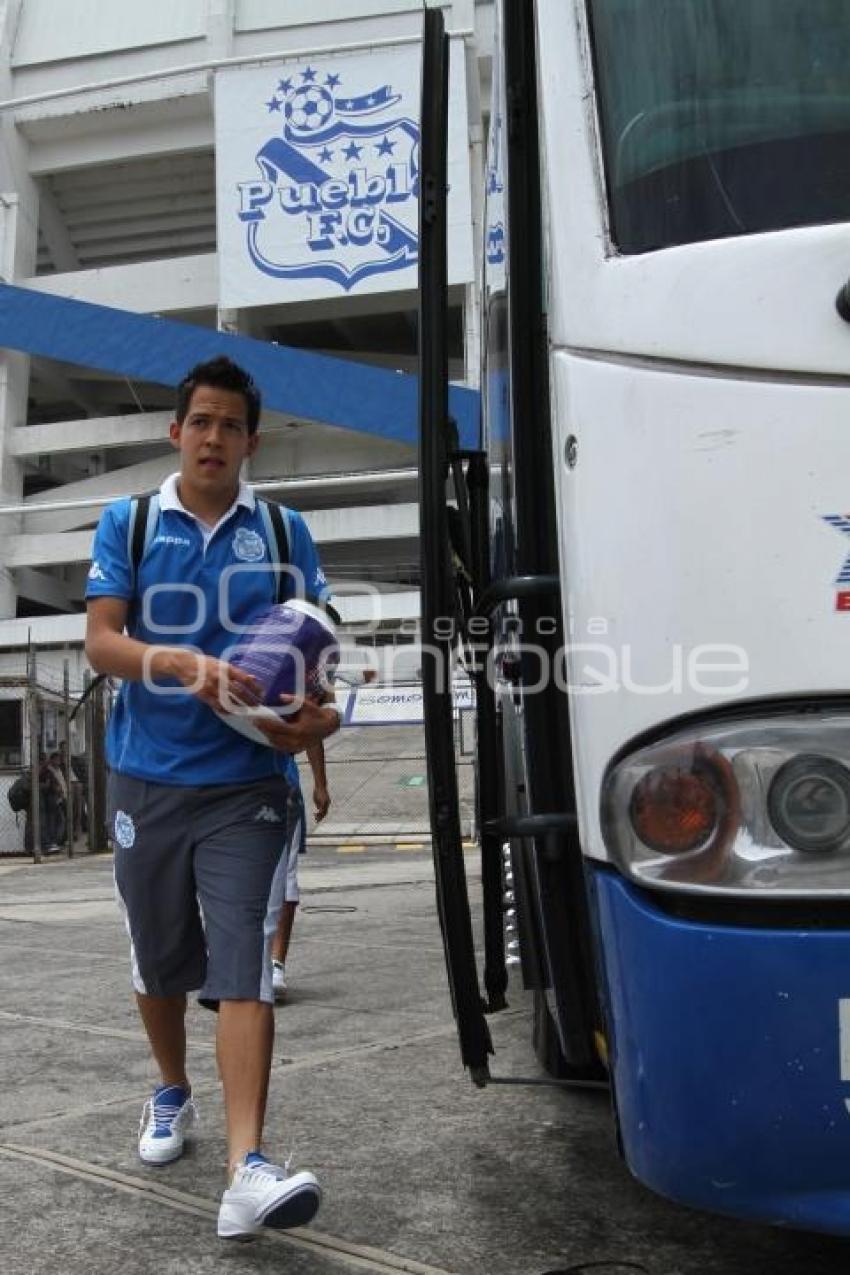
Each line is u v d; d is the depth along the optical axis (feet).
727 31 6.68
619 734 5.86
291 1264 8.02
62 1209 9.07
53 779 52.29
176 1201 9.21
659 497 5.83
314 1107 11.66
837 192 6.17
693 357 5.89
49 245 136.26
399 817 61.52
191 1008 16.55
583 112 6.73
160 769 9.20
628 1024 5.79
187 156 127.44
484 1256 8.09
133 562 9.42
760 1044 5.39
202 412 9.49
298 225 109.50
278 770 9.37
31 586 125.29
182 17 122.11
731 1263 7.90
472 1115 11.31
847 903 5.48
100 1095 12.24
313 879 38.14
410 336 132.26
